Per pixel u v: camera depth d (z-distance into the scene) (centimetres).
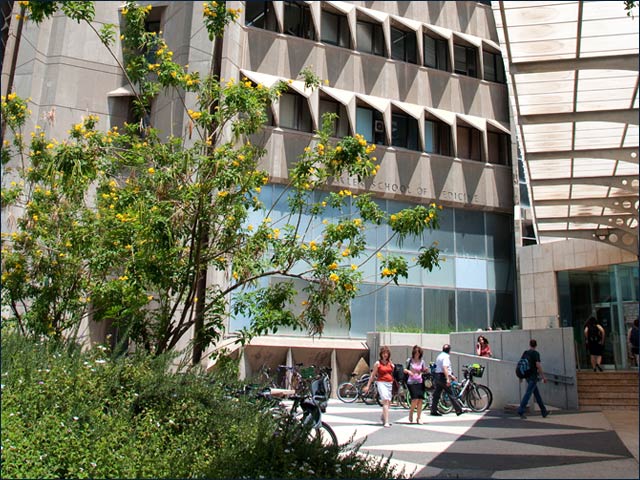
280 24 2377
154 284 842
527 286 2567
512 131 2719
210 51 2169
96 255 885
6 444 572
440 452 925
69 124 2095
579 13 1205
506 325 2567
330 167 905
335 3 2528
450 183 2544
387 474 665
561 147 1794
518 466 812
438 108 2625
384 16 2605
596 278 2438
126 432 633
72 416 625
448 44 2694
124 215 841
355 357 2175
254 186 892
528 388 1432
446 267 2517
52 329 888
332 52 2453
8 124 1043
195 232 852
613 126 1631
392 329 2319
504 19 1262
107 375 707
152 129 961
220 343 1856
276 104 2264
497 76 2812
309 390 902
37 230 966
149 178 890
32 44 2084
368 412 1552
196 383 742
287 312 859
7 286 916
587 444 1002
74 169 832
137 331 889
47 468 571
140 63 955
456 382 1598
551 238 2669
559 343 1664
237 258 890
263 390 876
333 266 834
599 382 1728
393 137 2545
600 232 2347
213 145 943
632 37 1290
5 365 688
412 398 1317
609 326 2362
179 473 591
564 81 1438
